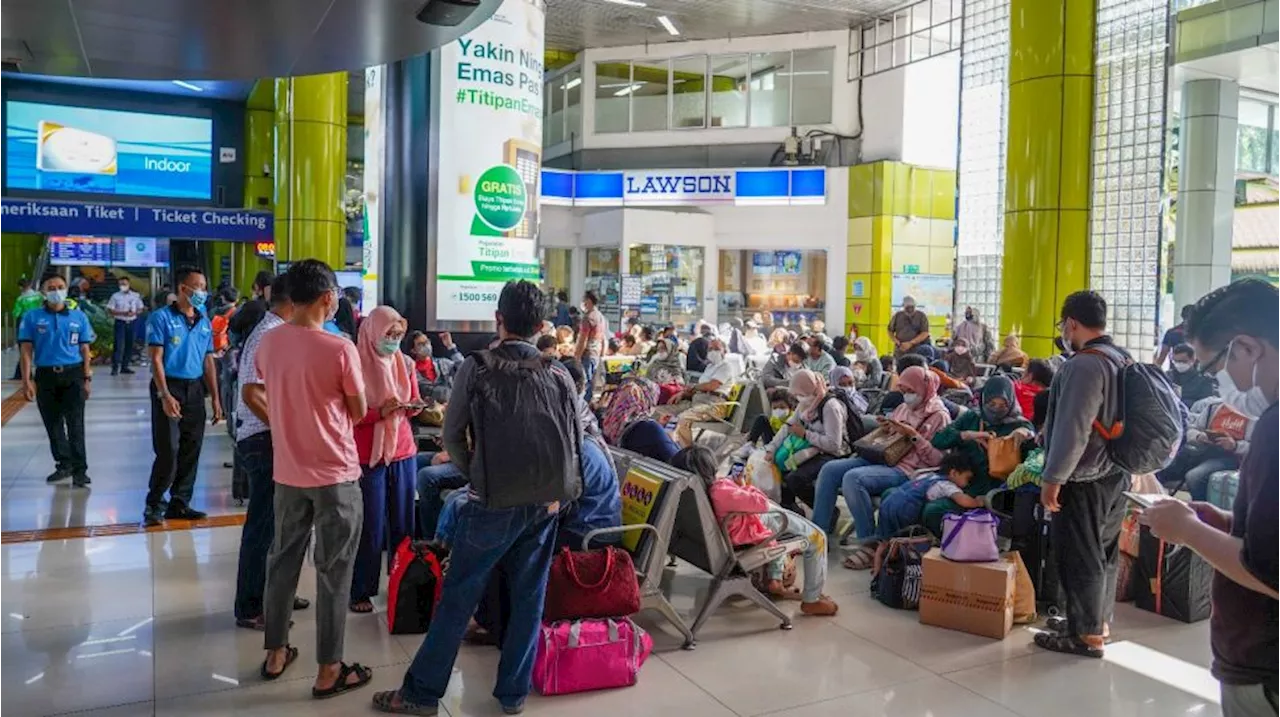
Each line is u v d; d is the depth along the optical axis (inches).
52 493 276.1
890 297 755.4
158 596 185.3
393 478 188.7
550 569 151.7
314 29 234.8
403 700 134.9
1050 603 190.9
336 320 301.0
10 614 173.8
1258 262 791.1
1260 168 733.3
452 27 232.2
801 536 182.7
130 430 401.7
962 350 394.3
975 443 205.8
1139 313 368.8
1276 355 71.9
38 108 844.0
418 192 288.8
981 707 142.7
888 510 209.3
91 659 153.6
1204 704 144.9
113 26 235.3
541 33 309.7
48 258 879.7
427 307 290.5
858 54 792.9
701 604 189.9
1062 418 153.9
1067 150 383.2
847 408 247.8
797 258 800.9
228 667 151.4
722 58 844.6
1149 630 179.2
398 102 291.7
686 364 498.9
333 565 140.3
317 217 631.2
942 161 780.6
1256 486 68.9
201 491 283.3
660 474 169.2
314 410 137.6
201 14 224.5
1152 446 151.3
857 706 142.3
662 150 862.5
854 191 768.9
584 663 145.1
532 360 132.3
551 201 823.1
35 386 301.4
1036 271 390.3
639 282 761.0
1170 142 357.4
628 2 732.7
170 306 240.8
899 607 189.0
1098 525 162.1
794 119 824.3
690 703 142.3
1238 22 521.3
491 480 127.0
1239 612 73.0
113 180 871.7
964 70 475.2
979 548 177.8
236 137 912.9
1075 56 380.8
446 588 133.9
